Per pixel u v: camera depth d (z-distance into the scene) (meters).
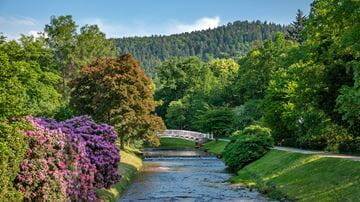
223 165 52.59
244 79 87.19
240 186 33.59
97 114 50.50
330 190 23.39
